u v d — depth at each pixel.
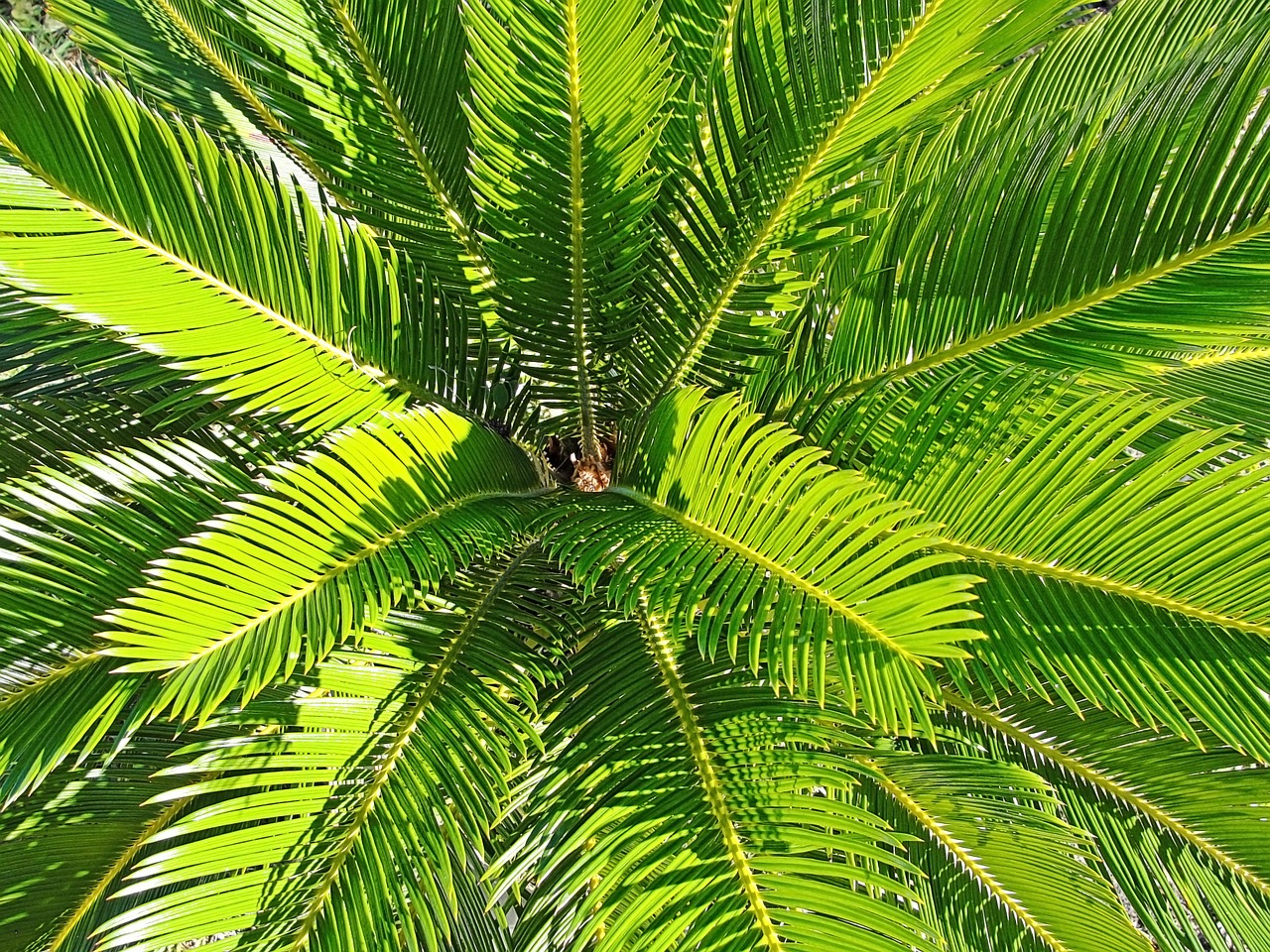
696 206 2.04
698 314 2.17
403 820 1.68
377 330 2.04
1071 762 2.06
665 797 1.65
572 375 2.34
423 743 1.74
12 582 1.70
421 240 2.19
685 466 1.72
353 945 1.59
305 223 1.90
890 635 1.38
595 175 1.97
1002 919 1.94
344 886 1.63
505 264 2.13
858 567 1.45
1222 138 1.64
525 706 1.89
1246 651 1.58
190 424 2.09
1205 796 1.97
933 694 1.36
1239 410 2.12
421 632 1.86
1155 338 1.80
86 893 1.95
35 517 1.75
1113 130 1.74
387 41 2.03
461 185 2.18
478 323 2.29
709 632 1.50
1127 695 1.60
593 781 1.70
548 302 2.20
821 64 1.87
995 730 2.12
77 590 1.73
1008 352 1.91
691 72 2.17
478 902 2.01
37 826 1.95
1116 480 1.67
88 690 1.68
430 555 1.72
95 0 2.22
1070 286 1.82
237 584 1.57
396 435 1.79
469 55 1.87
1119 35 2.24
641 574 1.60
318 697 1.76
